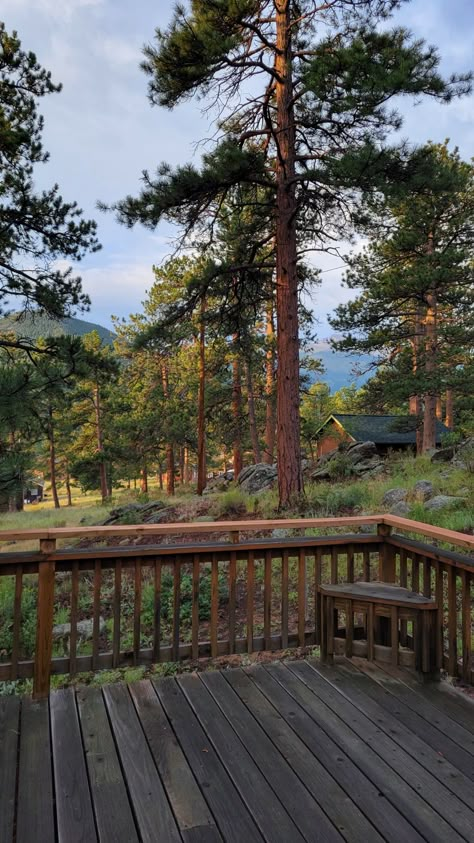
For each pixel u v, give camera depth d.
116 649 3.09
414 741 2.43
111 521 13.22
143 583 7.00
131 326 26.27
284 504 9.61
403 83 7.51
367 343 16.31
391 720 2.63
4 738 2.43
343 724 2.59
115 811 1.92
